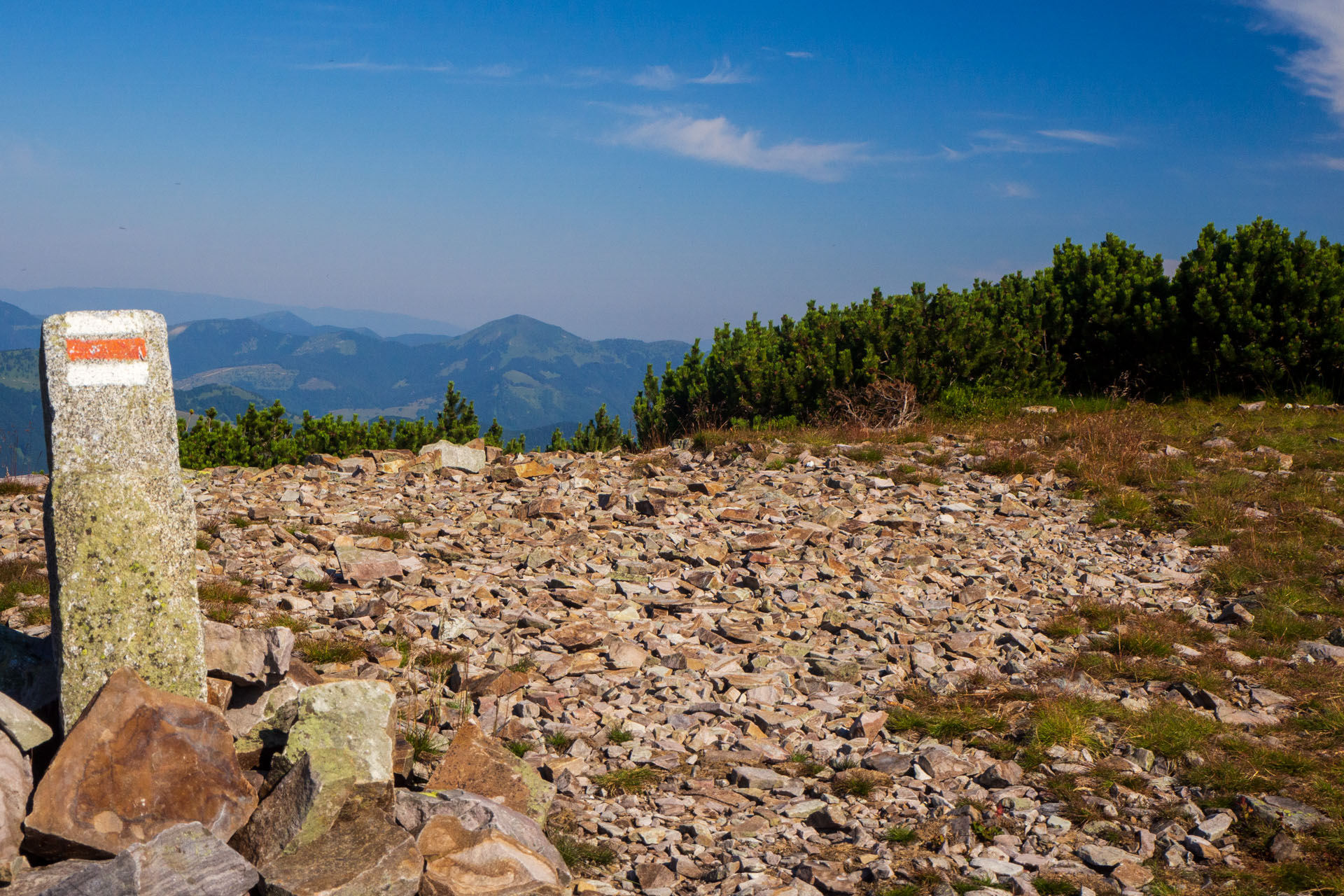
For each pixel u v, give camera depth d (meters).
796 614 8.90
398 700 6.52
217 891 3.74
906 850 4.96
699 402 21.48
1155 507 12.77
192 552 4.68
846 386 20.28
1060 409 20.23
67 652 4.37
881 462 15.70
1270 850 4.96
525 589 9.37
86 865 3.66
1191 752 6.04
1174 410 19.56
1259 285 20.70
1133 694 7.16
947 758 5.88
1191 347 20.41
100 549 4.41
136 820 4.11
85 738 4.11
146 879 3.61
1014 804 5.45
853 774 5.77
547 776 5.64
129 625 4.46
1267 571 10.07
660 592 9.54
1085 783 5.74
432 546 10.80
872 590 9.50
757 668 7.55
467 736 5.18
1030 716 6.61
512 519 12.23
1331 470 13.91
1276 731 6.52
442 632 7.93
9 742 4.23
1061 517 12.75
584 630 8.14
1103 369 22.72
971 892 4.48
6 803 3.96
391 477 15.16
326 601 8.83
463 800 4.51
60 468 4.40
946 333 20.44
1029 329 22.03
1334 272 19.98
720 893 4.48
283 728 4.84
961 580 10.22
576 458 17.06
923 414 19.61
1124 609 9.12
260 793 4.50
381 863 3.96
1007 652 8.02
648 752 6.00
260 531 11.16
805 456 15.84
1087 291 22.47
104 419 4.44
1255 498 12.58
